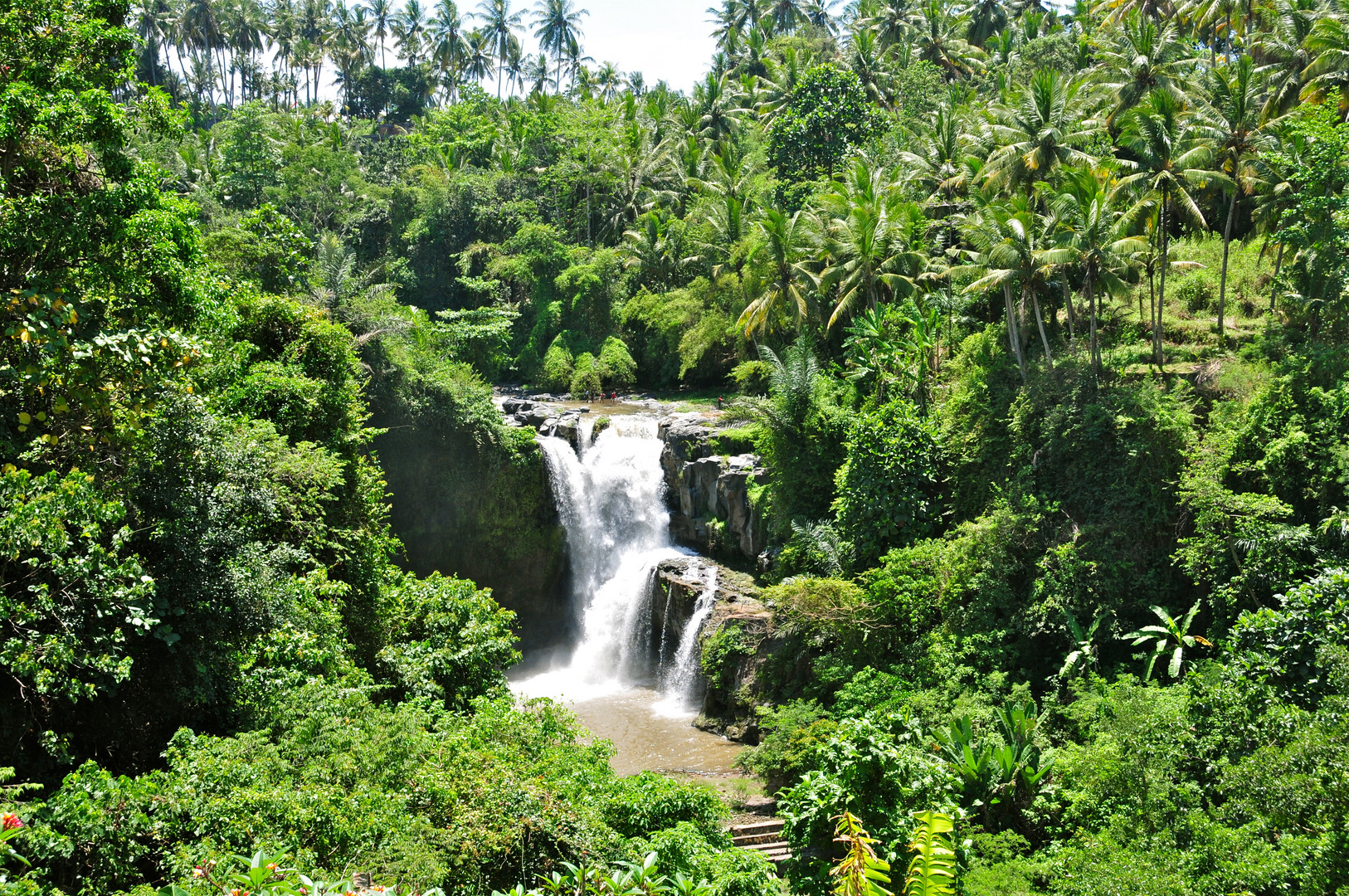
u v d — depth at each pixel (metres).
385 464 37.97
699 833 14.82
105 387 14.75
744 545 36.81
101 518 12.69
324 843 10.65
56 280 14.41
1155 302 39.81
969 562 27.83
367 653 22.14
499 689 21.94
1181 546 26.38
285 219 35.28
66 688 11.42
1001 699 24.78
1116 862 14.99
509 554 40.47
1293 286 33.28
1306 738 14.36
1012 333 33.16
